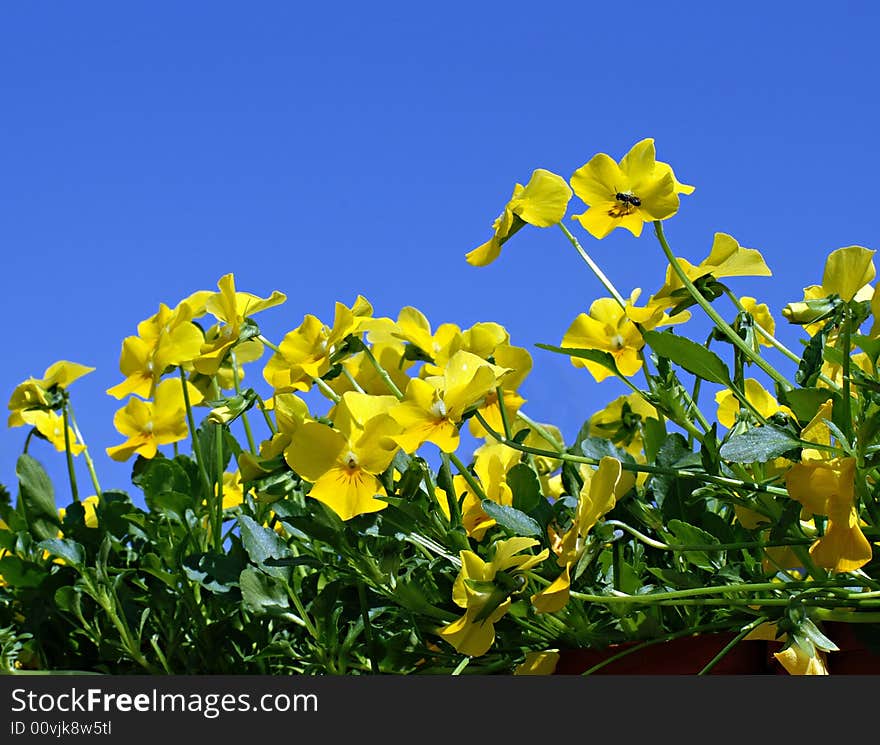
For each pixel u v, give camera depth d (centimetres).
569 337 154
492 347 155
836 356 146
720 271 149
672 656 146
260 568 150
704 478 145
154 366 156
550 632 147
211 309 156
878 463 142
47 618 155
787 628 142
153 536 156
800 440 142
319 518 147
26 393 160
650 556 151
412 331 155
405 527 147
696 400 151
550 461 161
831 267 148
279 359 156
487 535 149
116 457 158
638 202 148
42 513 158
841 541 141
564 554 143
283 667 152
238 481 160
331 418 152
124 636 152
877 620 142
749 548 147
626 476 146
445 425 146
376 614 149
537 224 150
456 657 149
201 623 152
